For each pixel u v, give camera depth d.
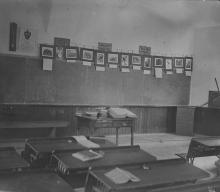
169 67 8.34
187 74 8.59
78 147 3.87
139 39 7.91
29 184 2.50
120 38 7.66
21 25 6.52
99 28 7.38
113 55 7.59
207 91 8.38
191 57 8.61
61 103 7.04
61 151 3.50
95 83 7.41
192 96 8.66
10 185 2.47
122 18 7.64
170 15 8.20
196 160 5.91
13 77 6.52
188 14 8.33
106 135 7.70
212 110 8.23
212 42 8.29
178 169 3.08
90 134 7.19
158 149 6.58
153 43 8.11
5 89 6.46
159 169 3.05
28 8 6.56
